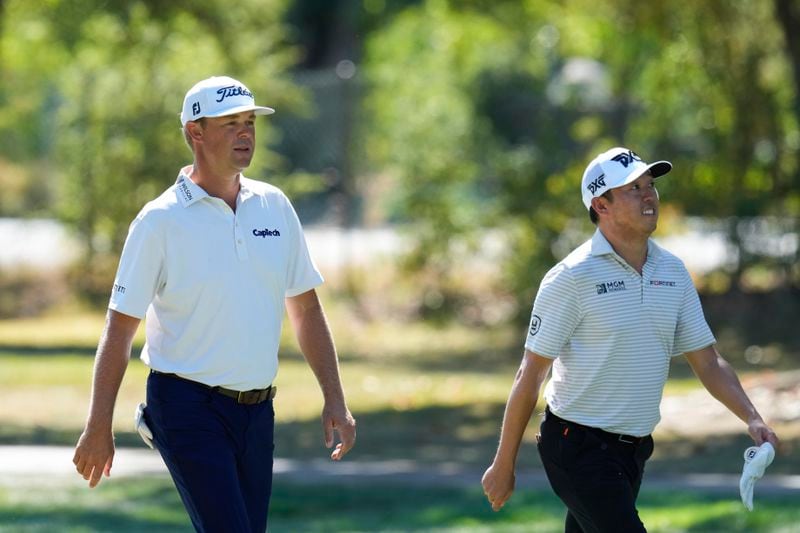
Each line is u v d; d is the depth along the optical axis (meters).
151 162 87.44
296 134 97.50
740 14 78.19
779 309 76.62
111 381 20.28
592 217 20.88
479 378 66.56
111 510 35.75
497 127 119.88
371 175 94.56
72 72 88.81
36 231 102.19
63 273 94.75
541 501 35.91
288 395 60.44
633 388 20.41
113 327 20.42
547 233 81.19
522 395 20.62
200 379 20.47
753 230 77.56
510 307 86.62
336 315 87.12
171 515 35.19
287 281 21.47
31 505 36.19
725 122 79.56
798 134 77.94
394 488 38.56
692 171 78.56
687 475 39.88
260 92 89.12
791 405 49.12
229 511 19.89
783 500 35.19
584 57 99.44
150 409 20.78
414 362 73.31
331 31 174.38
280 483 39.19
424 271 89.44
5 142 108.69
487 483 21.08
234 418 20.56
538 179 81.56
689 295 20.92
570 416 20.62
